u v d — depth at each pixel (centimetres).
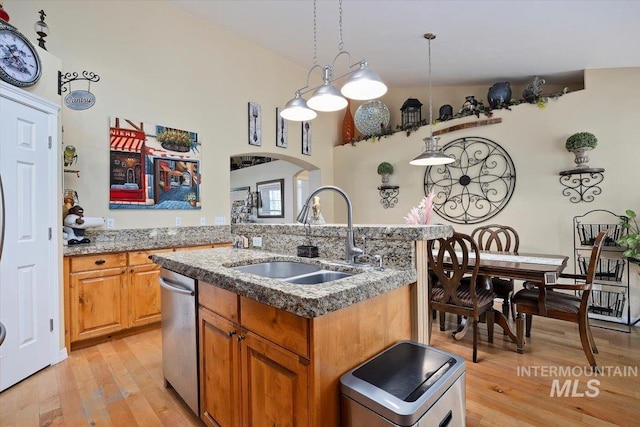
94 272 270
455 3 262
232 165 872
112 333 282
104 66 316
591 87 341
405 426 90
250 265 186
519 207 383
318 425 103
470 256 304
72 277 258
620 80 327
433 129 454
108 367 234
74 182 295
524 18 267
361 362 122
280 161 720
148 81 347
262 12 355
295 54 464
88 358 248
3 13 216
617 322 321
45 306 233
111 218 318
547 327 306
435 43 341
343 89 199
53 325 239
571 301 244
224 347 146
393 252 152
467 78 438
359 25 328
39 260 229
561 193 356
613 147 329
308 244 195
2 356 203
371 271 142
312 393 103
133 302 292
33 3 276
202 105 394
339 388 111
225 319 145
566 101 354
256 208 790
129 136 331
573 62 338
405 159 488
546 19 263
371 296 121
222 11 368
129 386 208
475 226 417
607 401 188
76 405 187
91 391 202
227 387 144
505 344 269
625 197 322
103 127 314
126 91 331
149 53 348
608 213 330
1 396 197
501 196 396
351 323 117
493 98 402
